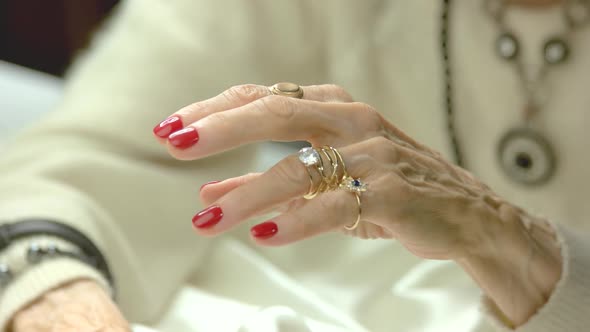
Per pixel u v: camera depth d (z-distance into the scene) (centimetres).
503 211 66
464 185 65
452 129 89
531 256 67
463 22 87
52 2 166
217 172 89
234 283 84
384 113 93
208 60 89
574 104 83
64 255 72
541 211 85
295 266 89
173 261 83
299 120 60
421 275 83
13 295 68
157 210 84
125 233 82
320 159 58
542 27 83
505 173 86
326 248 89
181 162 87
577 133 83
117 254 78
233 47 91
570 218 85
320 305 80
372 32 92
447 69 88
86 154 83
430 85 89
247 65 91
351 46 92
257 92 61
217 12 91
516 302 67
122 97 86
